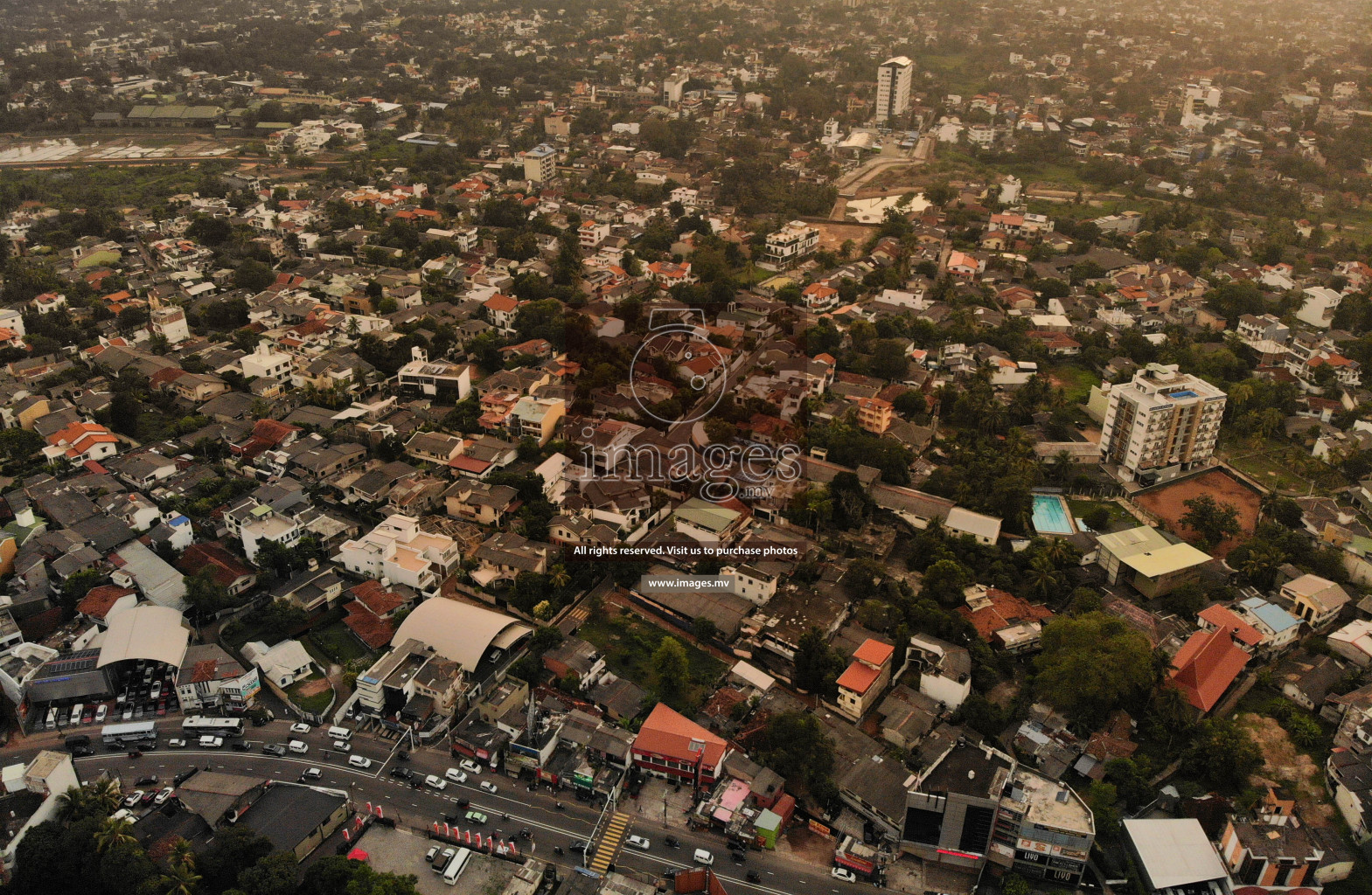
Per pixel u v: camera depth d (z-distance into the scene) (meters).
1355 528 196.00
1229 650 163.75
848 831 134.62
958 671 155.62
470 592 182.25
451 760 146.00
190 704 152.50
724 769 142.75
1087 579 187.75
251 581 178.38
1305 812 139.62
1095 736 149.12
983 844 130.25
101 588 172.12
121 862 122.06
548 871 127.69
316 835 129.75
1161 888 126.88
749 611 174.12
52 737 147.62
